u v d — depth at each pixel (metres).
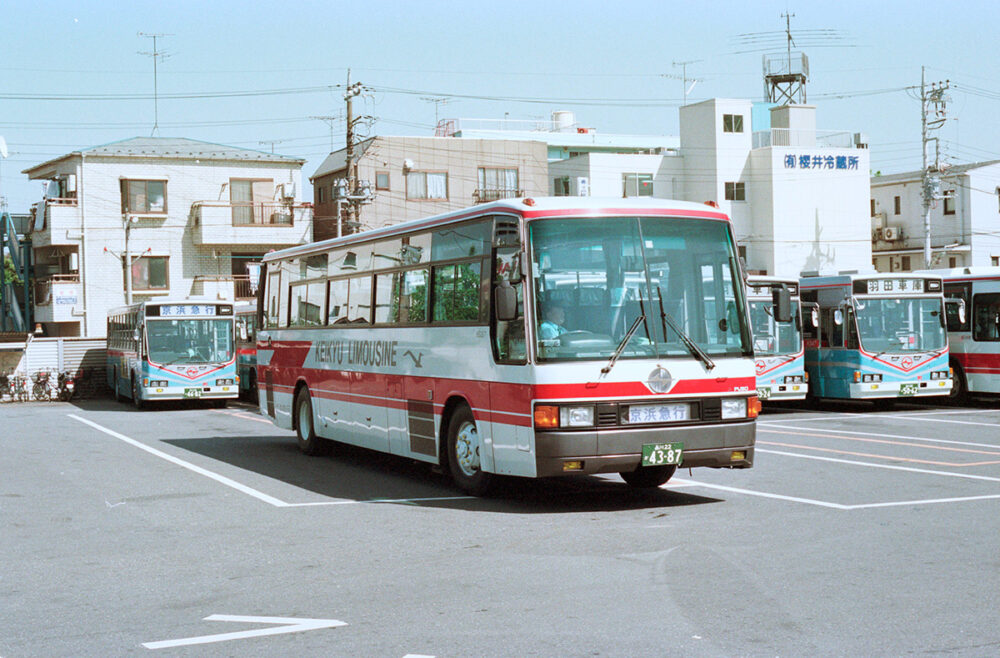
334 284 16.08
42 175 47.91
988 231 59.91
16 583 7.99
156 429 23.42
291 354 17.86
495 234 11.21
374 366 14.42
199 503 11.97
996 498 11.30
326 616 6.79
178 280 46.12
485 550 8.89
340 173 50.84
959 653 5.73
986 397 29.30
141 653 6.05
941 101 45.19
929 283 24.61
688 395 10.80
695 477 13.45
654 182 56.09
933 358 24.41
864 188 56.66
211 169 46.44
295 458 16.78
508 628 6.38
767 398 23.95
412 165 49.81
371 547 9.14
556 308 10.60
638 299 10.82
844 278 24.52
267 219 46.81
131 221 45.31
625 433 10.49
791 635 6.12
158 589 7.72
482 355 11.51
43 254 48.31
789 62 62.50
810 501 11.26
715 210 11.35
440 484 13.43
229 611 7.01
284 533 9.95
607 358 10.55
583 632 6.26
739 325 11.21
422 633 6.31
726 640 6.04
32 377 37.16
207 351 30.91
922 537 9.07
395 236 13.94
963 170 59.50
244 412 29.58
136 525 10.58
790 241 55.25
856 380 24.03
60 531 10.30
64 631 6.57
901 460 14.91
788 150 55.28
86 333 44.75
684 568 7.98
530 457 10.59
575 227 10.79
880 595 7.04
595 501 11.64
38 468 15.74
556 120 67.50
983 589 7.18
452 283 12.30
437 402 12.64
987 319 25.31
